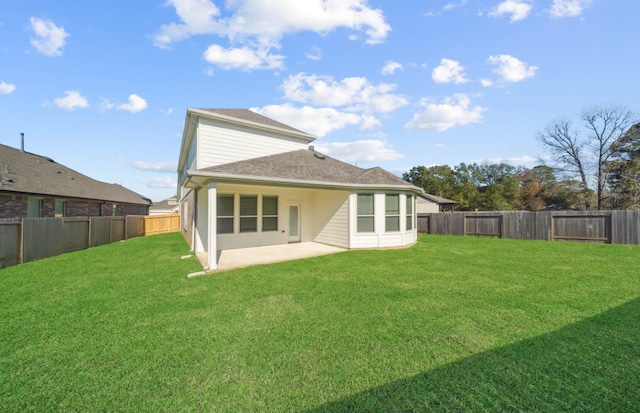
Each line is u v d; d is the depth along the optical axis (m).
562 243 12.57
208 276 6.82
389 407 2.23
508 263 7.93
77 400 2.38
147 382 2.62
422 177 43.00
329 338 3.46
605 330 3.54
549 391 2.38
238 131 12.51
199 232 11.13
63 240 10.93
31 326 3.91
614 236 12.32
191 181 8.63
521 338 3.37
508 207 41.25
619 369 2.68
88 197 18.28
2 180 12.45
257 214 11.98
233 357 3.05
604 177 24.73
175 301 4.97
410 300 4.85
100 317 4.24
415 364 2.84
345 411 2.20
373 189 11.31
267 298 5.09
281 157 12.50
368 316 4.16
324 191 12.68
